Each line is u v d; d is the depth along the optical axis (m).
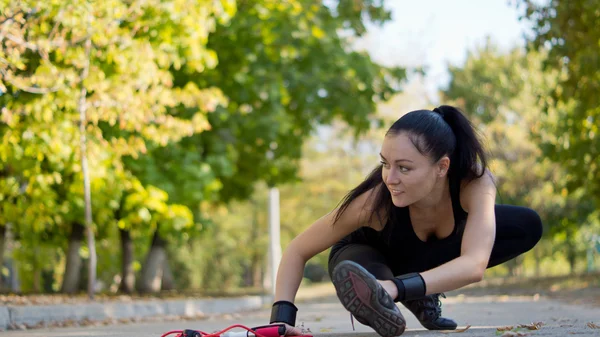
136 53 16.50
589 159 23.70
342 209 5.98
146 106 17.34
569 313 13.21
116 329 12.27
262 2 26.23
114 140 18.08
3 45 13.44
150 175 23.25
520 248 6.54
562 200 37.69
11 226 26.83
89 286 18.64
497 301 20.41
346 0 29.31
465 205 5.85
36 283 34.53
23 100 16.53
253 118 26.62
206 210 32.66
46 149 18.23
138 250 35.69
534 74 42.88
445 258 6.19
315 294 37.56
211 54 19.67
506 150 42.81
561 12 18.53
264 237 62.97
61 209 22.02
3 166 20.12
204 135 26.52
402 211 5.94
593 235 43.53
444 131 5.55
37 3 13.26
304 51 27.36
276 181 31.52
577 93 20.53
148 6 16.36
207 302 21.03
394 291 5.30
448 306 17.52
